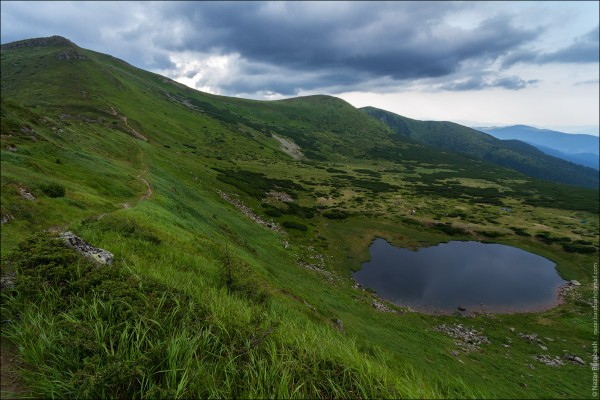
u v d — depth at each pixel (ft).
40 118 201.98
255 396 19.01
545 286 221.87
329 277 196.85
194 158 458.09
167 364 19.34
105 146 248.32
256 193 364.17
